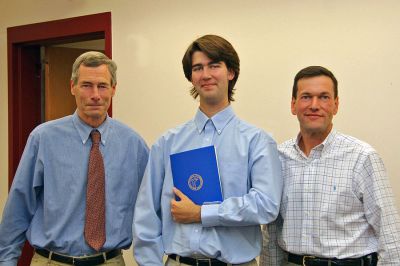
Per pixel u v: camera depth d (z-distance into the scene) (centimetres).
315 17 229
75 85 183
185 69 169
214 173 157
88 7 303
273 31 241
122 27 291
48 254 183
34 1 325
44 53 355
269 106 243
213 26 260
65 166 183
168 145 171
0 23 341
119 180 188
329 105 167
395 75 211
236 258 155
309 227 166
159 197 171
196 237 155
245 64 250
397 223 158
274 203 153
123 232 187
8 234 185
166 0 275
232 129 164
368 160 162
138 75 287
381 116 215
